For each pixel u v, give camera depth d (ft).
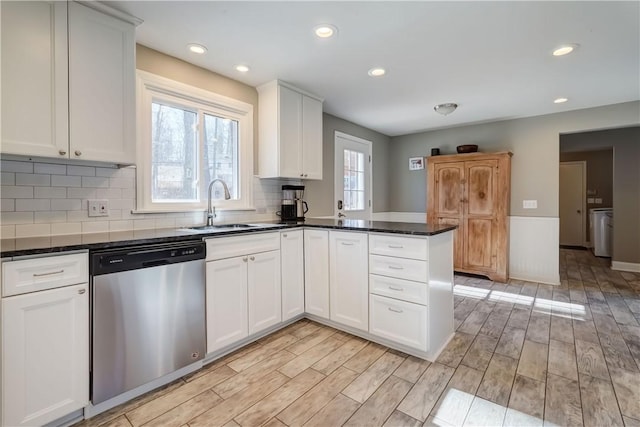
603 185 21.48
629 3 5.80
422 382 6.03
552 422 4.91
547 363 6.66
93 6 5.72
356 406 5.35
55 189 6.13
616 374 6.22
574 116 12.60
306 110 10.37
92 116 5.76
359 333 8.07
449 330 7.89
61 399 4.74
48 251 4.55
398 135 17.31
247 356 7.07
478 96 11.01
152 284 5.68
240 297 7.31
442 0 5.72
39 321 4.53
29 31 5.08
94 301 5.02
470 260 13.89
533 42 7.27
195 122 8.50
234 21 6.40
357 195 15.10
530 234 13.51
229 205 9.26
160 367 5.83
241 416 5.12
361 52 7.76
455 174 14.21
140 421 5.00
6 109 4.87
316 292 8.77
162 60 7.71
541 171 13.29
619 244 15.42
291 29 6.71
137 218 7.32
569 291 11.92
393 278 7.21
